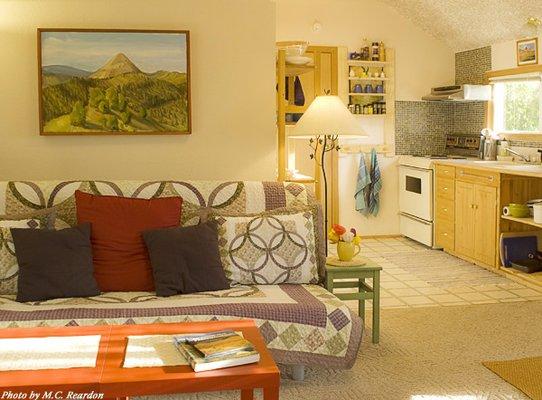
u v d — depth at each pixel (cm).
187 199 368
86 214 339
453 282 529
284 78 442
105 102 408
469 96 674
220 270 329
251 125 432
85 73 405
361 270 357
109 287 326
